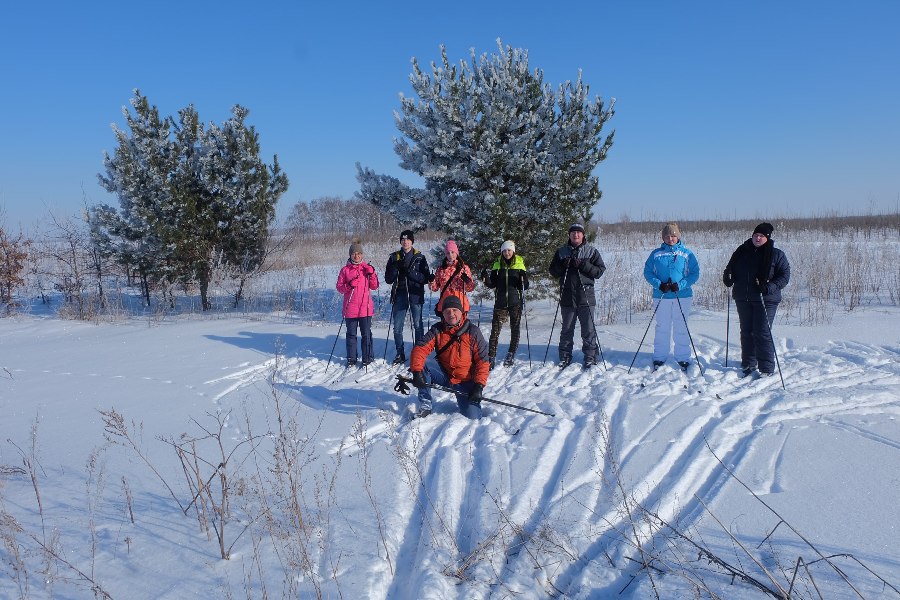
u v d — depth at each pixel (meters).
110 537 3.49
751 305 6.64
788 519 3.44
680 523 3.55
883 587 2.71
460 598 2.91
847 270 12.59
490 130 9.54
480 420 5.59
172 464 4.62
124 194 12.70
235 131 13.27
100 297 13.98
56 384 7.36
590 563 3.20
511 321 7.77
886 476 3.93
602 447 4.65
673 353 7.59
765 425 5.11
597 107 9.66
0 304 14.66
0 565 3.16
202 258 13.17
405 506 3.88
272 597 2.89
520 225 10.15
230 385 7.27
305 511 3.79
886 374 6.39
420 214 10.22
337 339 9.02
